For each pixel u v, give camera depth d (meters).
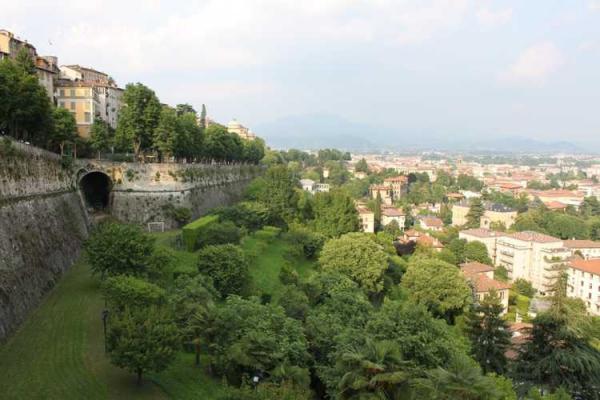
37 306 48.91
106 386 34.72
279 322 44.88
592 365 43.94
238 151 173.12
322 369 41.06
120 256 51.91
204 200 109.94
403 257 124.50
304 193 132.50
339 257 82.75
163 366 34.25
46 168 68.69
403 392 35.69
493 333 59.22
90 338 41.78
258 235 94.69
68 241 67.56
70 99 121.81
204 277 55.56
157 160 110.75
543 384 45.91
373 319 49.88
